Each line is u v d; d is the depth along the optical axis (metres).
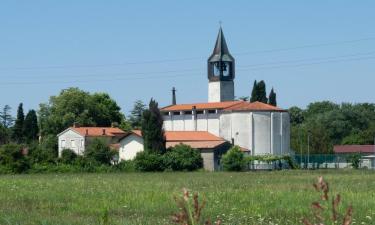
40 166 110.44
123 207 37.75
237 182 66.44
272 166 129.00
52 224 29.08
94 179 75.88
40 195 47.09
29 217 31.98
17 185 59.59
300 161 139.50
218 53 168.88
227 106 147.12
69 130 159.38
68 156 114.94
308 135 166.50
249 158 123.81
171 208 36.75
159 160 116.75
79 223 29.47
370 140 192.88
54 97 189.00
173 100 186.38
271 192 46.44
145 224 28.75
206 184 62.22
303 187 53.31
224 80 168.25
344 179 71.69
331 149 175.25
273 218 31.19
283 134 142.38
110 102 194.62
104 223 18.61
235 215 31.92
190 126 152.12
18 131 186.50
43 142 166.25
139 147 135.12
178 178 79.50
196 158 119.88
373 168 131.75
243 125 140.00
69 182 65.94
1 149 108.69
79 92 186.25
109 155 117.62
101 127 173.38
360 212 32.91
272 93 174.62
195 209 7.00
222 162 119.31
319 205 7.05
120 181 69.06
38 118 190.12
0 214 32.91
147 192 48.56
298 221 29.34
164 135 121.75
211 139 134.62
